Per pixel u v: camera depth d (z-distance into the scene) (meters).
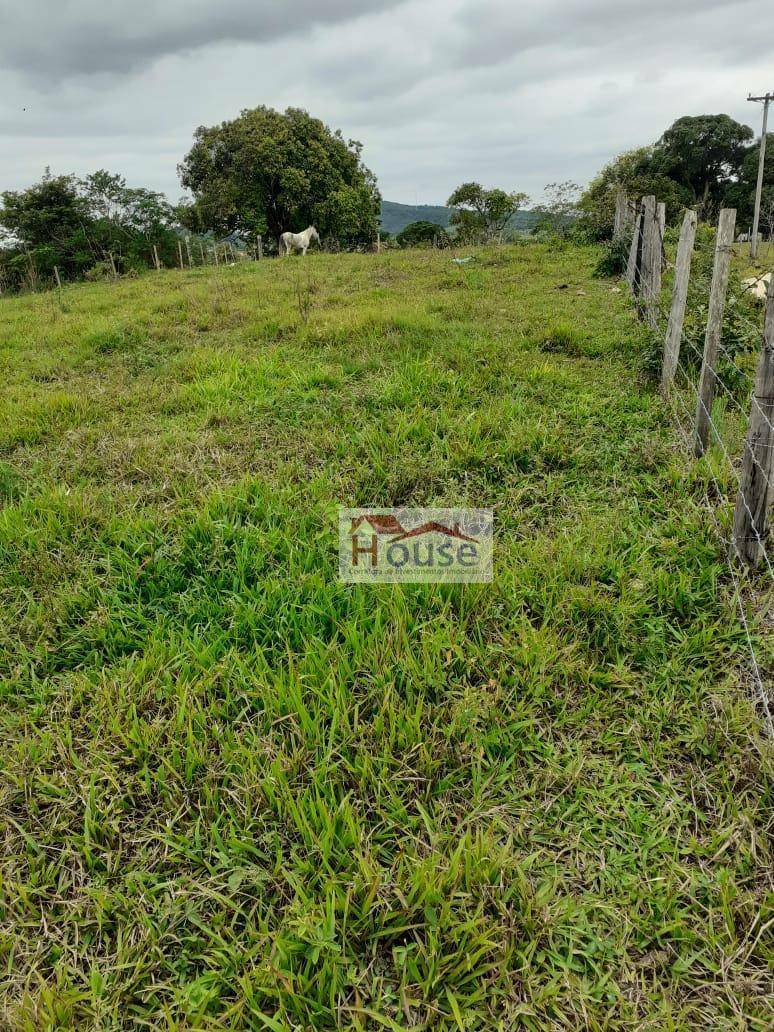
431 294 9.88
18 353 7.79
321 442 4.52
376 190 38.12
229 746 2.25
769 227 21.88
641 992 1.62
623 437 4.39
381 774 2.12
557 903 1.78
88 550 3.38
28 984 1.68
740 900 1.77
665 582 2.89
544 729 2.32
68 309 11.47
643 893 1.80
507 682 2.49
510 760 2.21
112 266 21.78
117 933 1.78
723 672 2.53
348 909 1.76
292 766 2.15
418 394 5.14
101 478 4.23
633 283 8.21
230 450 4.52
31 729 2.41
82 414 5.36
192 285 13.50
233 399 5.54
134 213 32.91
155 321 9.03
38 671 2.71
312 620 2.76
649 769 2.19
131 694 2.46
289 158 30.64
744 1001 1.58
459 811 2.07
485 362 5.88
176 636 2.76
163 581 3.11
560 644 2.65
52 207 31.67
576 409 4.75
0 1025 1.57
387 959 1.71
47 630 2.81
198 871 1.93
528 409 4.82
